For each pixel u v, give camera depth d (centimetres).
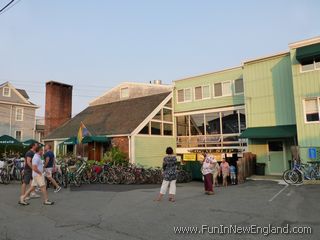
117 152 2061
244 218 715
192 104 2609
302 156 1602
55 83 3288
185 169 2050
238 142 2283
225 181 1524
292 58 1700
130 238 577
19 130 4084
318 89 1591
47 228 651
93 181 1677
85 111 3228
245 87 2066
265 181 1603
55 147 2817
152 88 2912
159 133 2470
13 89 4088
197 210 814
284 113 1878
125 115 2570
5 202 977
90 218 741
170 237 580
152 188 1385
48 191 1257
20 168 1758
